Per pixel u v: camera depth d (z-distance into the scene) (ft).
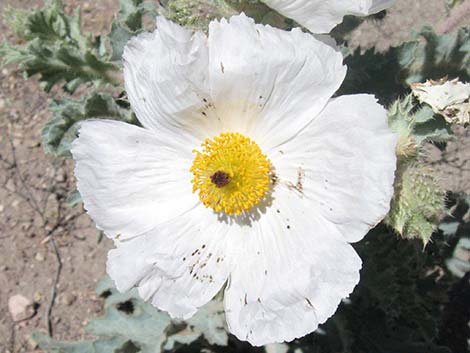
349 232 0.43
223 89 0.44
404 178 0.46
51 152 0.62
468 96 0.48
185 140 0.48
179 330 0.67
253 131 0.46
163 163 0.48
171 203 0.48
